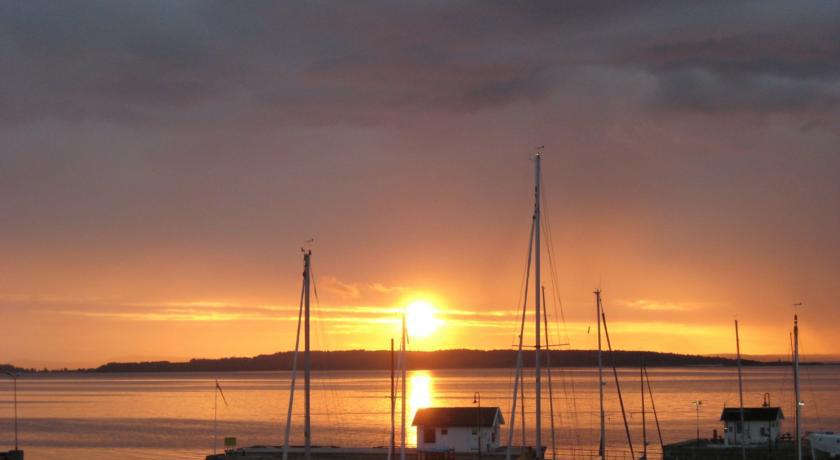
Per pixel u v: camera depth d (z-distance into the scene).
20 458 128.88
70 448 167.25
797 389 102.00
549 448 139.88
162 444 171.62
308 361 77.19
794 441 117.62
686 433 180.62
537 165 79.75
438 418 110.75
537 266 78.69
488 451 109.00
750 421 119.25
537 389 77.94
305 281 77.81
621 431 184.75
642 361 199.00
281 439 175.62
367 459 114.31
